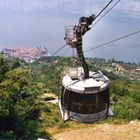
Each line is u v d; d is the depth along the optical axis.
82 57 8.80
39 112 28.14
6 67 23.47
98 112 8.79
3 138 21.77
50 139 26.72
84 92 8.55
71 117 8.92
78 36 8.48
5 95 20.86
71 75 9.31
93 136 28.02
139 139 27.59
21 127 23.97
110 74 125.62
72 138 27.69
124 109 40.03
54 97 51.47
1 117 22.61
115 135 28.55
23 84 24.86
